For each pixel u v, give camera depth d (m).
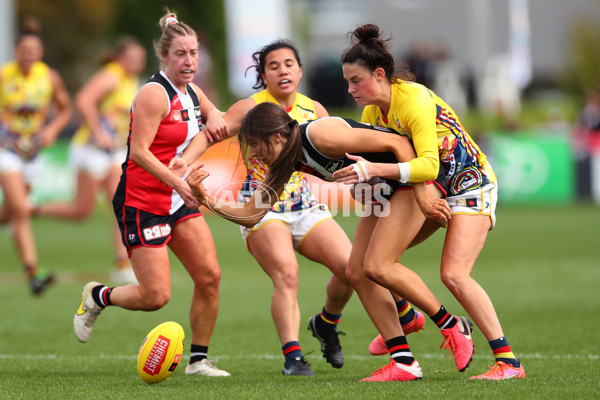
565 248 50.53
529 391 16.30
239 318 29.70
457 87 93.00
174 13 20.58
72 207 41.09
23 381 18.88
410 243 20.50
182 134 20.05
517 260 45.81
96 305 20.80
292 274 20.28
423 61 90.75
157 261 19.75
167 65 19.92
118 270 38.69
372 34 18.36
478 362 21.55
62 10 121.38
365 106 19.72
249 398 16.11
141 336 26.16
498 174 75.31
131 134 19.77
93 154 40.28
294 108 21.70
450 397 15.80
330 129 18.00
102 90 38.19
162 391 17.14
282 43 21.38
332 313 21.12
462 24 121.50
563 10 120.44
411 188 18.61
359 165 17.55
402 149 18.06
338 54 137.12
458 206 18.70
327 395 16.27
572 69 97.00
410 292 18.45
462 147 18.61
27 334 26.39
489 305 18.28
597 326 26.61
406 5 123.19
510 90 103.75
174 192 19.98
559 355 21.92
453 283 18.33
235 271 43.78
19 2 119.06
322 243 20.75
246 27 90.44
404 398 15.82
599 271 40.84
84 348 24.03
